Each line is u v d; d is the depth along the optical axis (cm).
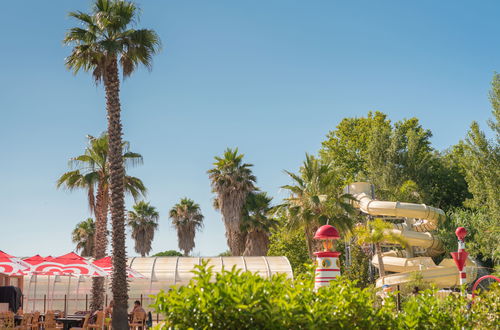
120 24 2284
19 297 2289
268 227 4875
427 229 3972
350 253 3856
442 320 548
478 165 3838
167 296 442
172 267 3662
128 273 2236
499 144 3812
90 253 6444
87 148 3209
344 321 470
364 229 3356
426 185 5050
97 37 2295
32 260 1998
